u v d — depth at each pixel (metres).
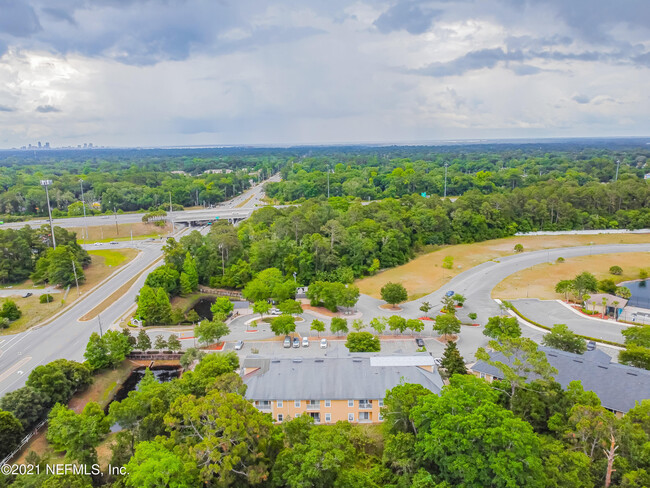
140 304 119.94
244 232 176.88
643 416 57.19
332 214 194.12
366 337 93.81
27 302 133.00
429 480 50.38
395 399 61.38
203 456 49.62
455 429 51.34
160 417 62.06
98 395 87.94
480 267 167.75
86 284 150.25
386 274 163.12
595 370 74.19
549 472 49.41
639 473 49.34
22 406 73.00
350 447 56.09
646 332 94.88
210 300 148.00
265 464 52.28
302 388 73.75
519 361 66.75
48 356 100.06
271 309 128.25
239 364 91.00
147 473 46.44
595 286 131.00
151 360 102.31
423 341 103.31
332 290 124.81
